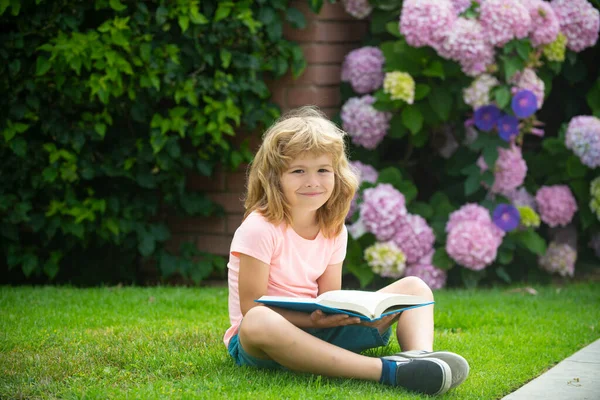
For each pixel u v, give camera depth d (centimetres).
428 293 348
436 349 394
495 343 415
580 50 680
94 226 616
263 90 634
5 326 429
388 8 661
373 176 647
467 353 388
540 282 668
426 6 608
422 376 305
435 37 611
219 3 611
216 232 661
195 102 611
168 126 609
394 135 660
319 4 639
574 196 691
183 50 615
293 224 344
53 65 580
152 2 623
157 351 369
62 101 598
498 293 596
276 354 310
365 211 611
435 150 703
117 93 594
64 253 632
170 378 323
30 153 598
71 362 344
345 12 689
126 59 598
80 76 597
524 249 671
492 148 623
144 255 621
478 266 609
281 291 345
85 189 620
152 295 555
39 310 486
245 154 648
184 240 666
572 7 646
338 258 363
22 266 609
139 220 636
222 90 615
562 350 406
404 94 618
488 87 620
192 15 598
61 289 584
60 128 597
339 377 315
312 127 333
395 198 615
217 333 419
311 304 298
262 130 650
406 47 638
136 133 635
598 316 502
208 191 662
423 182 718
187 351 371
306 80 657
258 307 314
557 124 750
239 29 625
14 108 588
